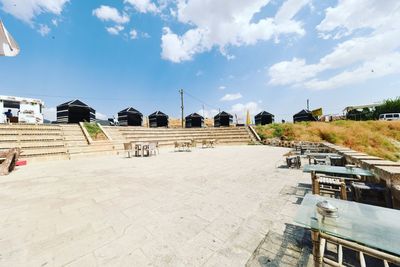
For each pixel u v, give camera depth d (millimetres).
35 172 8258
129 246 2775
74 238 3004
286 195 4922
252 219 3592
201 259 2473
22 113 20391
